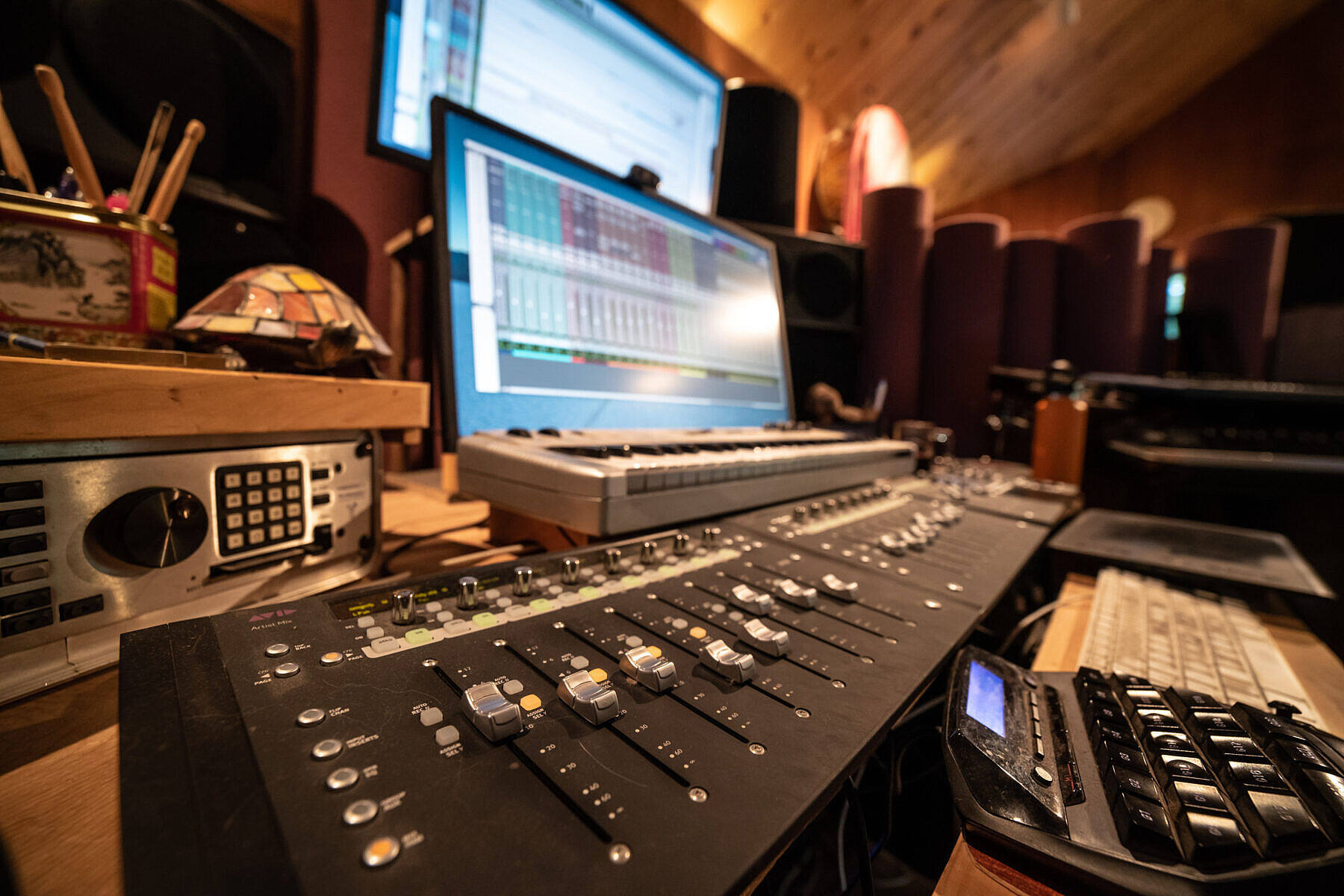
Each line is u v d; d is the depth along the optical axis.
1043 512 0.88
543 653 0.33
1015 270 1.93
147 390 0.36
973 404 1.83
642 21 1.25
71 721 0.32
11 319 0.45
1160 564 0.77
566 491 0.52
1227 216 4.34
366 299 1.10
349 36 1.06
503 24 1.04
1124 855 0.26
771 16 1.91
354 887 0.17
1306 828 0.26
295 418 0.45
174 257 0.57
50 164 0.71
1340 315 2.10
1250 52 4.18
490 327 0.71
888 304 1.79
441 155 0.69
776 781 0.24
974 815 0.29
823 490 0.81
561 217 0.82
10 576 0.31
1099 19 3.17
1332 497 1.62
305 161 1.01
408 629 0.34
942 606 0.47
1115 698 0.38
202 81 0.82
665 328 0.95
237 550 0.43
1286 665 0.54
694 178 1.47
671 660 0.34
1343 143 3.88
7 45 0.66
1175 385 1.59
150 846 0.18
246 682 0.26
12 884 0.21
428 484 0.96
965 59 2.85
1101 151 4.80
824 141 2.16
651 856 0.20
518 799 0.22
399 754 0.23
